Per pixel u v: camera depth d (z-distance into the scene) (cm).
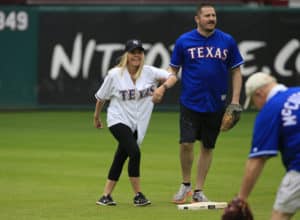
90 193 3170
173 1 7662
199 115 2927
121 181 3491
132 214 2723
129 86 2825
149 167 3869
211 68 2903
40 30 6341
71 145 4669
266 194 3155
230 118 2867
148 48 6319
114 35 6322
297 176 1927
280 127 1917
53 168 3831
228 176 3609
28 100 6388
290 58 6300
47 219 2648
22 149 4503
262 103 1947
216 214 2727
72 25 6338
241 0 7500
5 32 6331
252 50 6291
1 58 6347
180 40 2941
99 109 2898
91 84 6372
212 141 2938
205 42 2911
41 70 6378
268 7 6269
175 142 4800
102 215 2711
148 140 4888
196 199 2927
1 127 5556
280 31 6291
